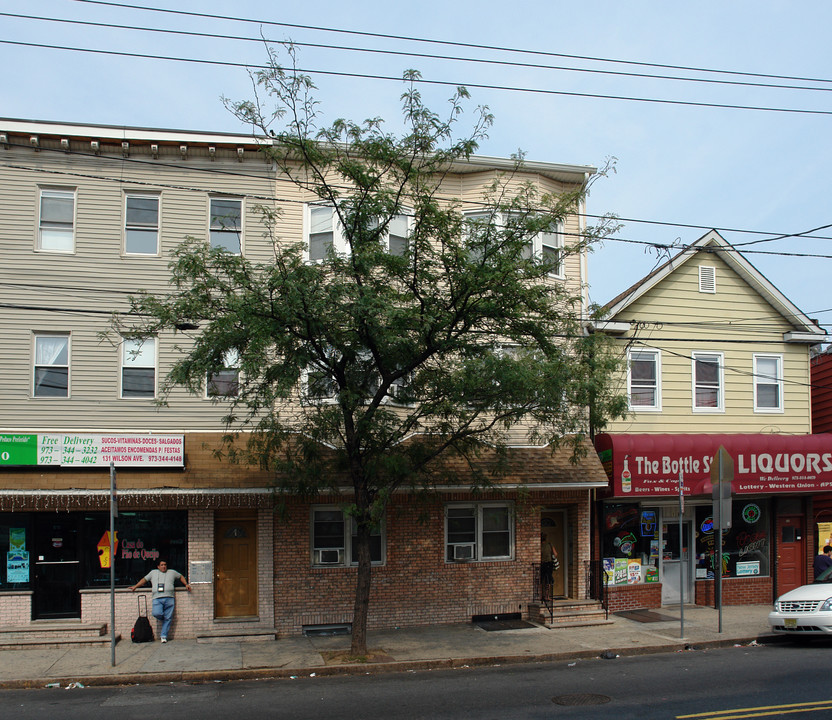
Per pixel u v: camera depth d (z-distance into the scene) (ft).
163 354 54.49
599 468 58.29
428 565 56.13
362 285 42.14
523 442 59.06
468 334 46.26
